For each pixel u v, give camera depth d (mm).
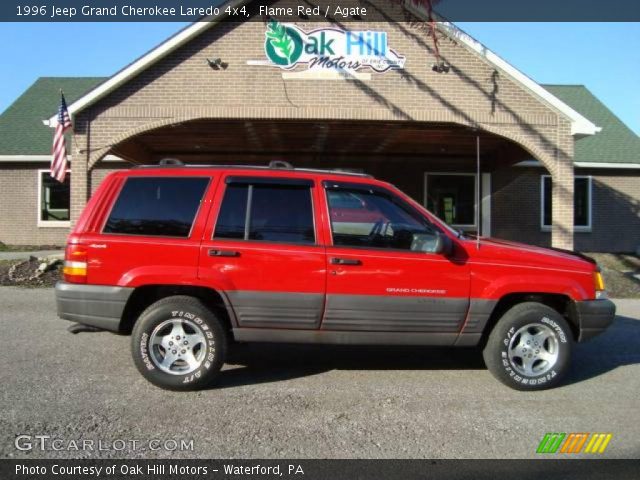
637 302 10750
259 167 5379
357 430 4336
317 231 5184
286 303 5094
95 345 6621
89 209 5184
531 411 4785
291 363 6105
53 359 6039
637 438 4262
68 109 11625
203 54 11688
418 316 5184
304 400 4953
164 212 5180
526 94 12023
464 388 5363
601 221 19203
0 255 15602
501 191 18562
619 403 5012
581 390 5359
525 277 5273
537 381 5277
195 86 11703
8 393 4973
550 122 12094
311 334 5191
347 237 5207
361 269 5102
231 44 11688
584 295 5363
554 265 5359
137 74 11688
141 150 16312
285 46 11695
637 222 19297
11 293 10227
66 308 5070
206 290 5203
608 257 17609
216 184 5219
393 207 5320
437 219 5391
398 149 16781
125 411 4613
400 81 11820
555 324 5301
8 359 6016
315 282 5094
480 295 5230
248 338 5180
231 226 5156
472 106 11938
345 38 11734
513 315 5281
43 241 18875
